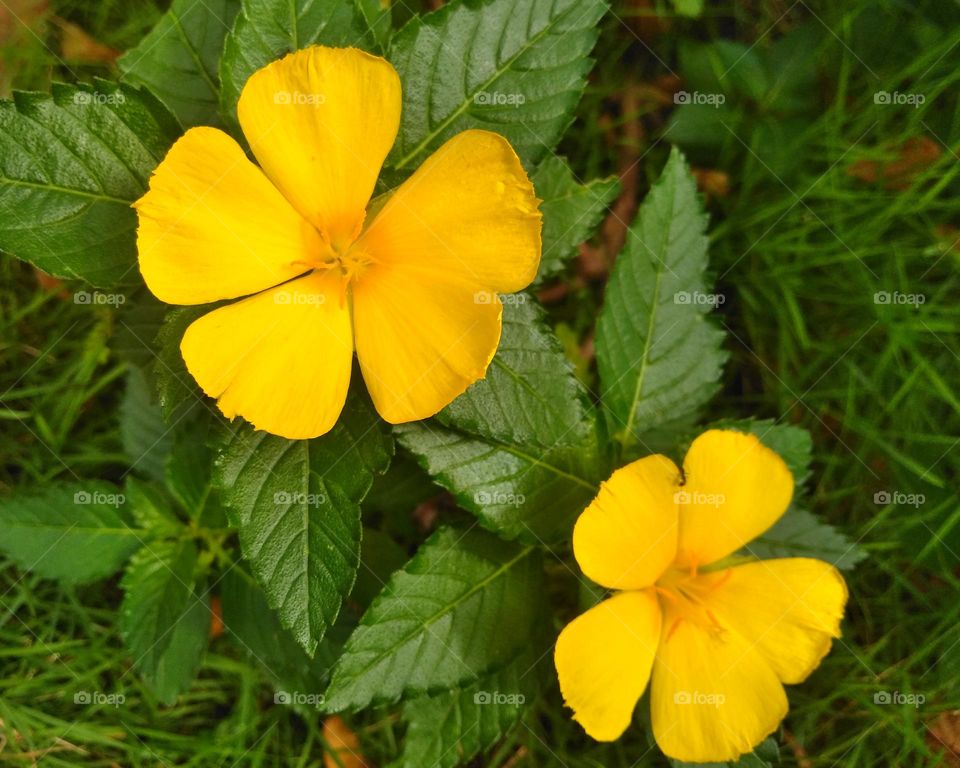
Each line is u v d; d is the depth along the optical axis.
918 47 0.22
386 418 0.14
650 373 0.19
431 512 0.22
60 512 0.19
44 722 0.21
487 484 0.17
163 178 0.14
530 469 0.17
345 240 0.15
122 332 0.18
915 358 0.21
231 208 0.14
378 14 0.17
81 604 0.21
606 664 0.16
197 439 0.19
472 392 0.16
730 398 0.23
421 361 0.14
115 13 0.22
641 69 0.23
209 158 0.14
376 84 0.14
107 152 0.15
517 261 0.14
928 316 0.22
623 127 0.23
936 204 0.21
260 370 0.14
